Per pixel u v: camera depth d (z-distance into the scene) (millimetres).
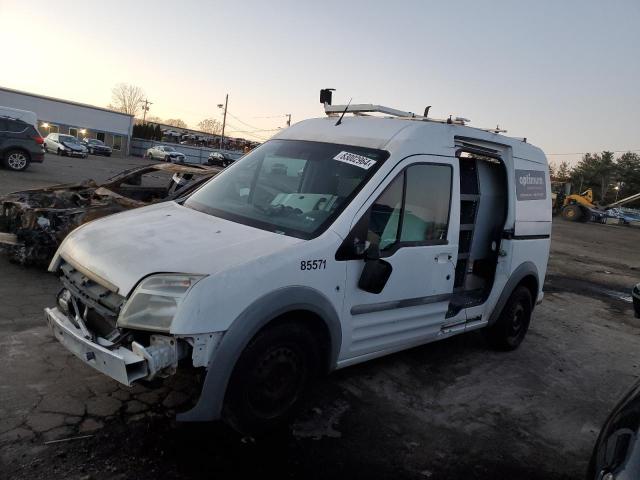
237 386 2842
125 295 2730
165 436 3074
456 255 4215
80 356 2879
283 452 3096
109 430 3057
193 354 2639
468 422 3848
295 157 3961
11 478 2557
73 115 47156
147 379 2627
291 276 2982
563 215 35844
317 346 3273
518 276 5191
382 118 4180
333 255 3217
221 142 71562
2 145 17453
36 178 16281
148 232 3254
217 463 2893
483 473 3223
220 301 2666
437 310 4180
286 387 3137
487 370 4926
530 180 5391
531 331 6531
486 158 5062
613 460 2037
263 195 3732
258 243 3064
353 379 4266
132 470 2734
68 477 2617
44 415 3119
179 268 2744
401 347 4035
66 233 5934
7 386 3391
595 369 5434
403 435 3518
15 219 6398
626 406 2309
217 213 3605
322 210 3410
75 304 3059
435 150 4000
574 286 10266
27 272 5941
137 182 8156
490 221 5074
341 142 3943
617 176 78750
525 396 4465
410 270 3789
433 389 4320
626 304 9188
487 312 5047
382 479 2994
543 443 3707
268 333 2932
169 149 48281
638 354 6191
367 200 3434
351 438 3369
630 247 20703
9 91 42719
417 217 3867
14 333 4219
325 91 4789
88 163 28516
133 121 52656
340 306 3322
